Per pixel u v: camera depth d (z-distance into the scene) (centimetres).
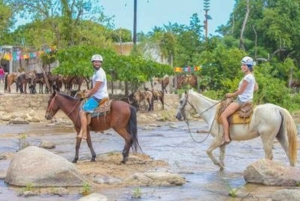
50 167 1170
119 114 1442
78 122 1487
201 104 1411
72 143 2062
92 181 1216
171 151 1834
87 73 3609
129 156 1506
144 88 4147
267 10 6969
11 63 5041
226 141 1342
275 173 1205
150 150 1866
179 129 2836
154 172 1266
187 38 5878
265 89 3784
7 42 4762
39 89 4288
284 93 3912
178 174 1305
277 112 1303
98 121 1452
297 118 3841
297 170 1227
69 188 1151
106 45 4544
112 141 2152
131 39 5991
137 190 1092
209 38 5625
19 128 2805
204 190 1153
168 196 1091
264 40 7044
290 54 6975
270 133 1298
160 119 3534
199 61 4197
